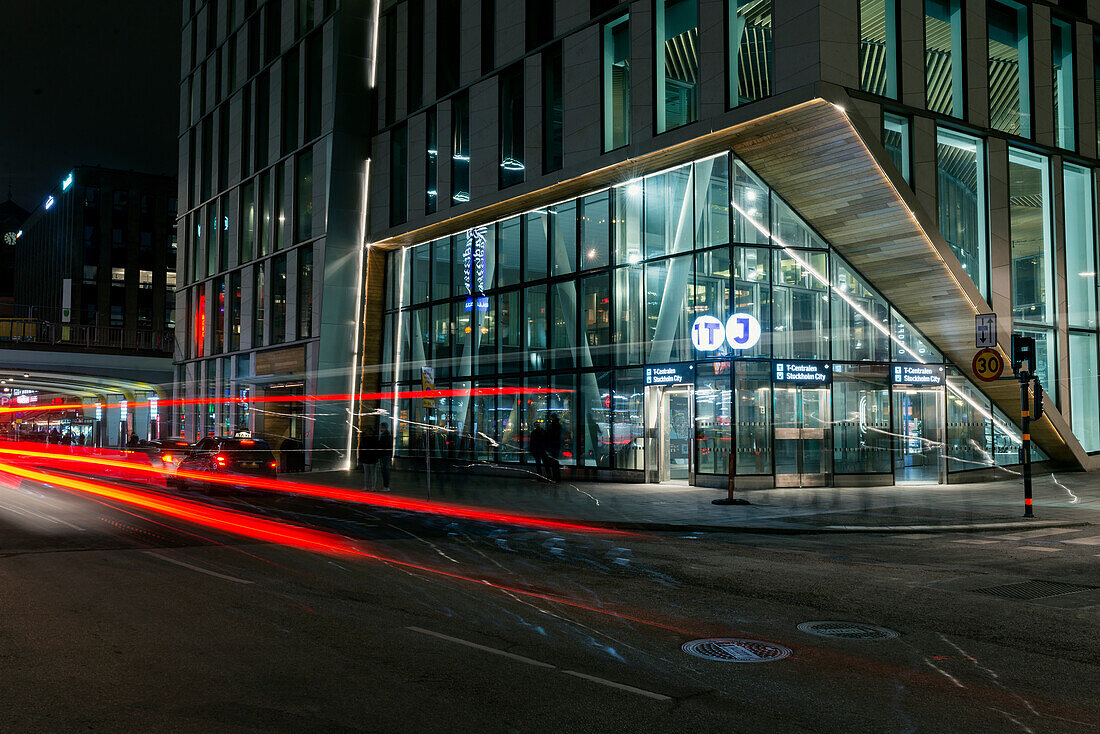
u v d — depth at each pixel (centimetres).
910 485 2356
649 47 2331
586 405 2662
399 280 3531
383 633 728
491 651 670
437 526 1555
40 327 5147
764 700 554
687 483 2383
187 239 4875
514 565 1111
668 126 2298
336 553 1203
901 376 2403
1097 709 539
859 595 912
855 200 2184
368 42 3600
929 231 2161
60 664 626
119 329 5469
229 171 4416
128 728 493
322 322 3481
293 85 3875
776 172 2231
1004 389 2450
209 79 4716
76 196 9512
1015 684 593
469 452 3086
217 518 1658
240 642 694
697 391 2292
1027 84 2478
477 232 3133
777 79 2011
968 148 2381
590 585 967
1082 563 1131
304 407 3603
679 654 668
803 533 1448
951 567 1099
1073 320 2572
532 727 499
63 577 989
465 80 3036
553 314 2791
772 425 2227
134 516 1677
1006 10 2475
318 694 558
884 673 618
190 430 4706
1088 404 2623
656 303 2447
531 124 2739
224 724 501
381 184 3491
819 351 2314
